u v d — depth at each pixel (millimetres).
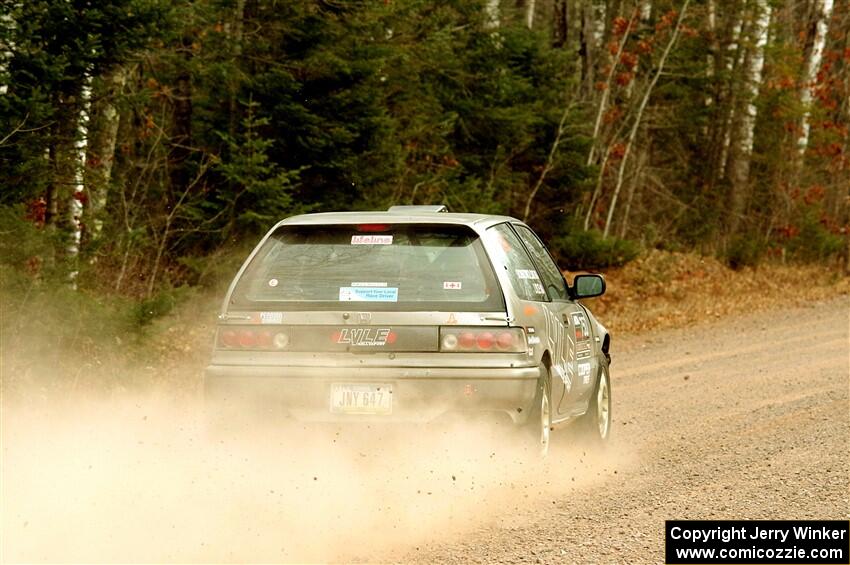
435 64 67812
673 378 47344
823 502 24250
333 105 54406
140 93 40094
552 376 26078
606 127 100500
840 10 133375
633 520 22734
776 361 51938
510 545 20594
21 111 34219
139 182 53188
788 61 114125
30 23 35000
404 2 57750
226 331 24484
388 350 23906
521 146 80625
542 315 25875
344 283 24391
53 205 39031
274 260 24922
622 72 103562
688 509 23750
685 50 109000
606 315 73688
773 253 110500
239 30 54312
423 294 24141
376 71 54594
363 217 25344
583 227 91312
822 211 117312
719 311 77812
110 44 37281
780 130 114500
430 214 25531
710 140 114938
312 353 24062
